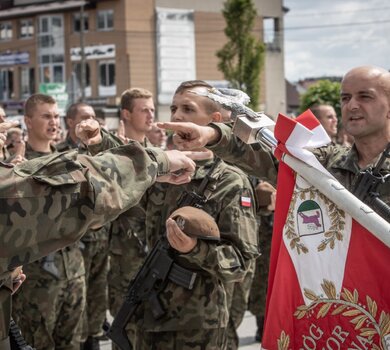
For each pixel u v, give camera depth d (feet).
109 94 130.21
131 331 13.67
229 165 11.68
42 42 136.15
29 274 14.90
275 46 148.36
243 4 104.88
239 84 106.01
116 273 17.15
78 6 130.11
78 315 15.67
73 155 6.04
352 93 9.32
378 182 8.31
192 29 134.82
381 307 7.22
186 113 11.39
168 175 7.03
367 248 7.28
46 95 17.79
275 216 7.79
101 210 5.94
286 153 7.50
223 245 10.99
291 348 7.53
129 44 128.67
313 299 7.49
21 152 15.30
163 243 11.30
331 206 7.45
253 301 19.74
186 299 11.09
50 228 5.78
